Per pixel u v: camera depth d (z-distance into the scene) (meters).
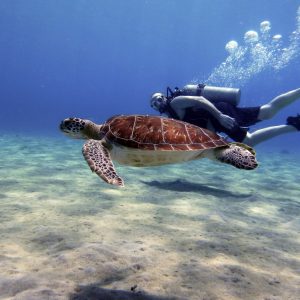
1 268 1.06
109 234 1.44
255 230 1.65
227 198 2.37
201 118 2.83
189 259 1.21
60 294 0.92
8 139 6.41
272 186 3.03
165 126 1.41
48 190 2.25
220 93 2.97
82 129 1.49
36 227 1.48
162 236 1.46
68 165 3.47
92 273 1.05
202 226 1.65
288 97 3.02
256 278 1.09
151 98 2.99
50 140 6.84
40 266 1.09
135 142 1.31
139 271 1.09
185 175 3.33
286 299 0.97
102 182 2.63
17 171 2.91
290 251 1.38
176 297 0.94
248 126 3.18
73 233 1.42
